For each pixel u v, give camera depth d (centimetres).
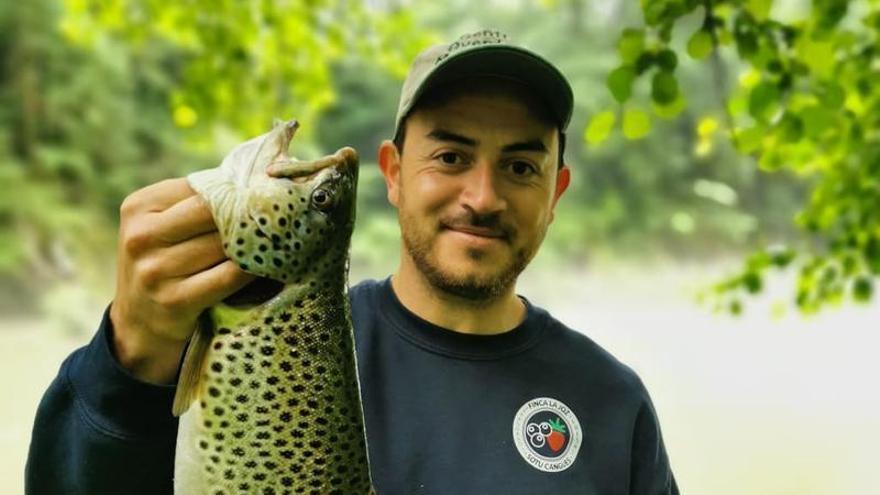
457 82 101
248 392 85
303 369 87
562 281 1402
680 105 127
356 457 89
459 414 100
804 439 606
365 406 100
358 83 1448
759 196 1527
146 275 79
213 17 229
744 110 141
